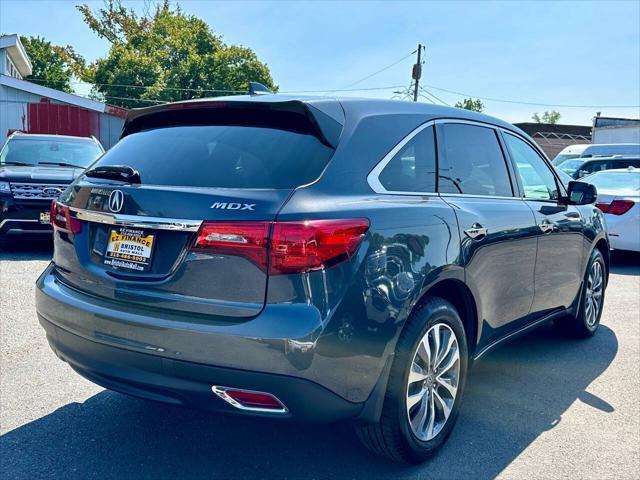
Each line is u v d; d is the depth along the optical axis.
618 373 4.41
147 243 2.66
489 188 3.74
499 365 4.55
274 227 2.39
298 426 3.45
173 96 45.81
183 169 2.77
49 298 3.00
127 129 3.48
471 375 4.33
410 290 2.72
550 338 5.28
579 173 14.10
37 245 9.00
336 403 2.51
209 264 2.48
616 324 5.80
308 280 2.40
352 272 2.49
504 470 3.02
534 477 2.96
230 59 48.66
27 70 30.81
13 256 8.08
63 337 2.92
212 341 2.41
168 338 2.49
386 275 2.62
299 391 2.40
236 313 2.42
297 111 2.78
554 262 4.30
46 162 9.34
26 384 3.90
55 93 21.06
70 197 3.12
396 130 3.08
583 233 4.77
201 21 50.75
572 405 3.82
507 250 3.59
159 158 2.91
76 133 21.53
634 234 8.59
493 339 3.71
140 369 2.59
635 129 27.12
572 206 4.71
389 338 2.64
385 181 2.89
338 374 2.47
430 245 2.89
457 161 3.48
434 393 3.08
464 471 3.00
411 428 2.91
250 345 2.36
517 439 3.35
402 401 2.80
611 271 8.66
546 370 4.45
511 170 4.02
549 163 4.63
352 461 3.07
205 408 2.54
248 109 2.92
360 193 2.71
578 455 3.18
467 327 3.40
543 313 4.38
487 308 3.46
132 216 2.68
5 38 23.62
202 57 47.78
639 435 3.42
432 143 3.31
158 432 3.33
